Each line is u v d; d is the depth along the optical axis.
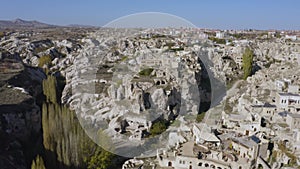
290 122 73.25
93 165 72.56
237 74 154.12
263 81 117.12
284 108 82.50
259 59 183.38
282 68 137.62
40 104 113.38
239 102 98.12
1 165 68.62
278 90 97.38
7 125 85.88
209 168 63.66
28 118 93.81
